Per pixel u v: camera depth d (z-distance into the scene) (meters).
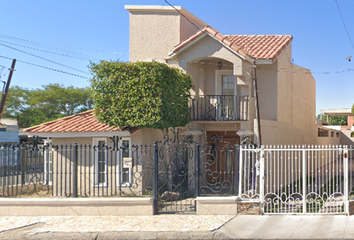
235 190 10.53
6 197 11.17
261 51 16.14
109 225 9.38
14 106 42.53
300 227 8.93
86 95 43.84
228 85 17.14
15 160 11.37
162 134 15.18
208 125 16.09
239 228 8.97
